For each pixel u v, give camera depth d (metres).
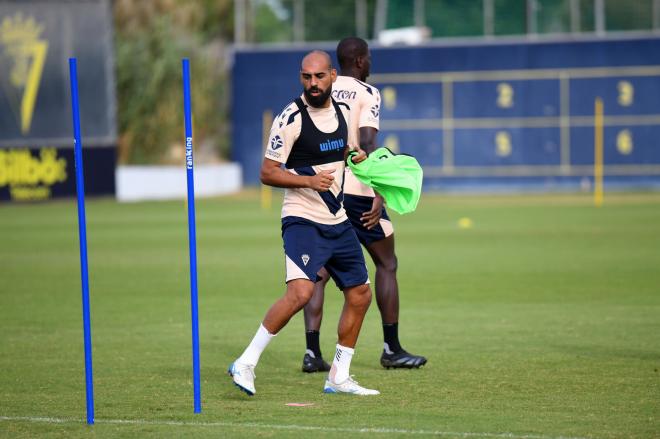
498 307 42.16
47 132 112.81
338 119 25.77
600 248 64.38
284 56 135.88
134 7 137.50
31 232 80.06
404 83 132.25
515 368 29.81
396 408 24.64
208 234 77.62
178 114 134.00
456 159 132.00
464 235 74.69
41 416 24.14
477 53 130.75
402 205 26.80
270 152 25.39
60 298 45.84
